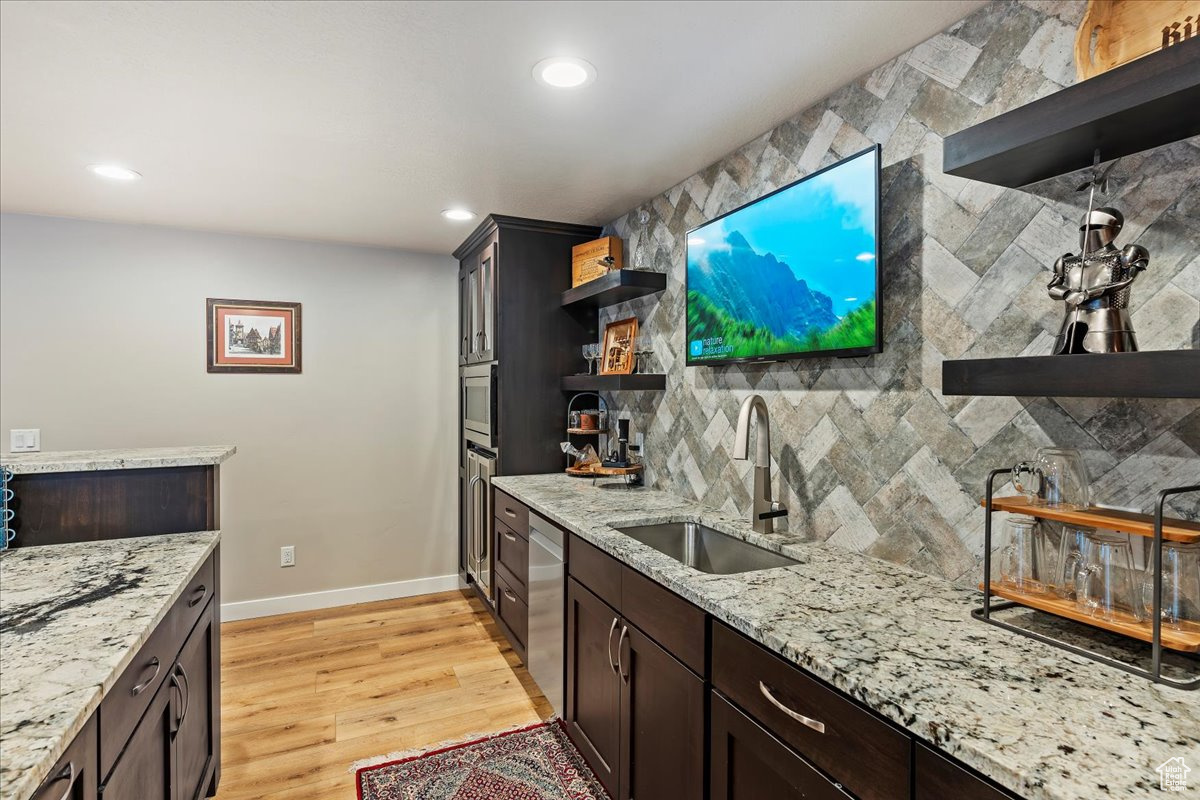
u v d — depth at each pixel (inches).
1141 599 41.2
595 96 73.4
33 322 126.3
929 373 60.5
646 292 113.1
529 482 121.7
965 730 32.7
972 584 56.5
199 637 71.2
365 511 155.0
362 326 154.2
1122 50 42.9
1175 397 35.0
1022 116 43.8
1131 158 45.7
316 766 86.4
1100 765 29.5
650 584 65.1
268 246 144.9
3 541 68.6
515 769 85.6
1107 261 42.1
